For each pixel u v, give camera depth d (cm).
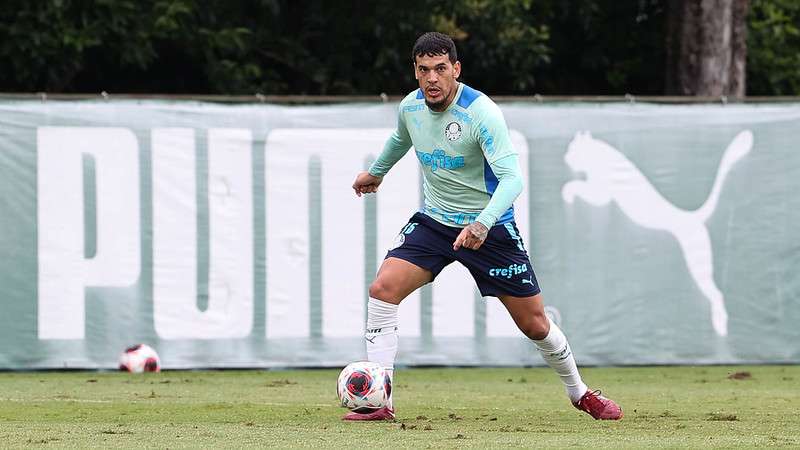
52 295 4300
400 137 2809
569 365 2773
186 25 6550
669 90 6619
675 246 4572
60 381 3988
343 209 4441
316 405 3209
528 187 4494
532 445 2269
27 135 4288
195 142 4375
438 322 4459
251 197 4406
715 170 4591
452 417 2862
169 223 4362
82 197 4316
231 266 4394
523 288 2680
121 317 4334
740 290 4600
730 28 6475
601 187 4538
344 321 4444
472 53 6981
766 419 2853
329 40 7081
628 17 7800
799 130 4619
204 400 3381
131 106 4344
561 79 7906
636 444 2300
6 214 4275
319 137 4434
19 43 6081
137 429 2580
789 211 4616
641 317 4559
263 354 4403
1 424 2717
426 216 2706
